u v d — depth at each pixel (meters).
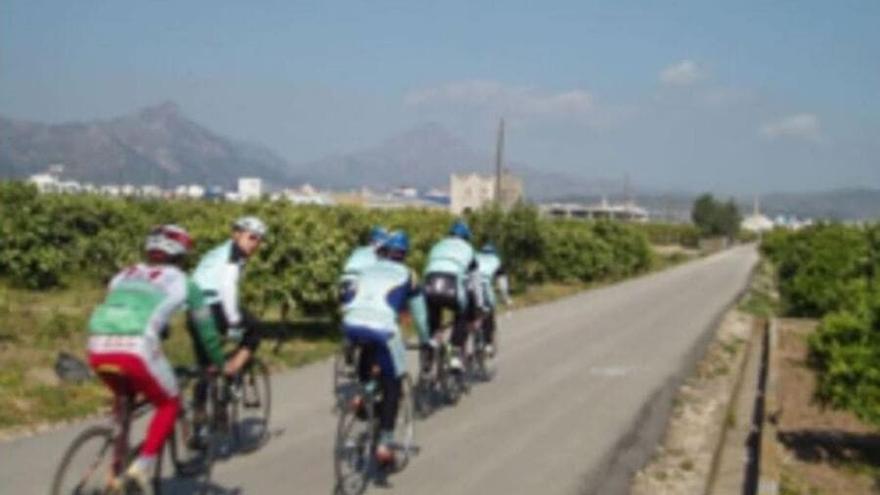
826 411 15.07
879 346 11.70
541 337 22.27
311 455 9.97
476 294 13.43
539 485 9.57
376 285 8.94
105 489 6.71
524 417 12.91
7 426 10.45
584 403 14.20
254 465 9.48
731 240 138.88
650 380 16.67
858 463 12.05
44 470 8.84
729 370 19.12
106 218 27.73
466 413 12.98
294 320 21.05
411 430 9.94
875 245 26.56
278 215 18.19
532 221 37.78
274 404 12.61
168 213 29.78
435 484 9.35
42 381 12.72
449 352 13.14
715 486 10.32
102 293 25.55
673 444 12.27
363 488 8.95
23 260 24.97
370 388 8.84
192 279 7.96
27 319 18.53
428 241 27.55
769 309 34.16
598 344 21.45
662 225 112.50
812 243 33.50
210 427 8.72
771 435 11.78
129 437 6.88
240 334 9.01
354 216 22.67
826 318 12.48
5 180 26.59
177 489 8.39
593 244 45.66
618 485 9.86
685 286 45.38
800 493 10.30
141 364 6.69
